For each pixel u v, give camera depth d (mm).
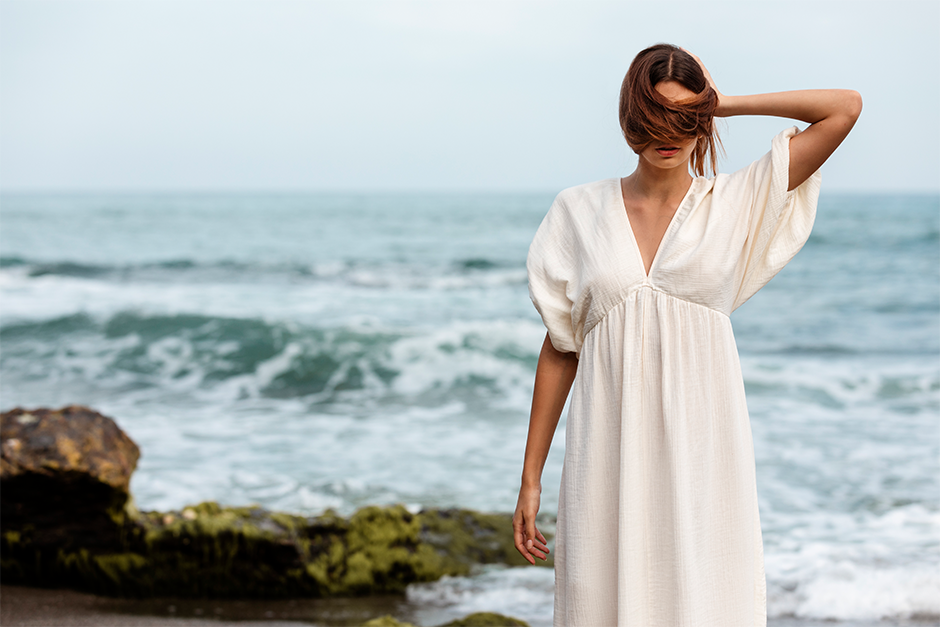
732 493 1596
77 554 4156
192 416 8375
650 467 1609
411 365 10555
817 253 26516
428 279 22391
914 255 25594
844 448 7031
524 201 94062
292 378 10320
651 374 1611
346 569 4254
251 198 120812
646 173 1662
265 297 17422
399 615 3971
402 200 101188
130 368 10766
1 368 10719
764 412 8469
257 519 4258
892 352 12281
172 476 6125
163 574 4156
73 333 12047
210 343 11375
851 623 3768
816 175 1615
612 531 1644
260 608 4062
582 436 1667
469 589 4234
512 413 8539
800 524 5195
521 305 16906
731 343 1609
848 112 1561
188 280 21297
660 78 1535
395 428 7871
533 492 1809
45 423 4098
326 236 38344
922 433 7543
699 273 1575
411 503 5621
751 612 1607
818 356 12047
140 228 42344
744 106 1600
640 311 1608
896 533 4969
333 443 7238
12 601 4035
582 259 1682
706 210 1637
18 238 35094
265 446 7098
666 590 1585
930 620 3775
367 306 16266
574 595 1665
